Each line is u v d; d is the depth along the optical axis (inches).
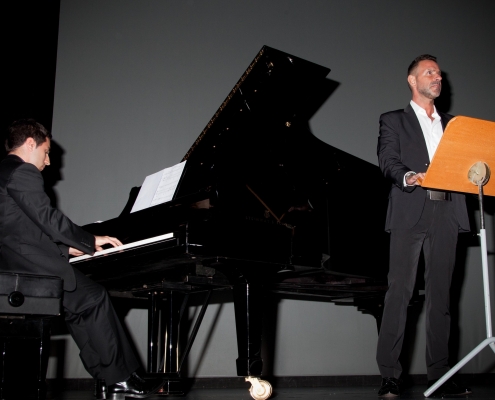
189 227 78.7
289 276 105.3
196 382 148.1
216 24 172.4
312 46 178.1
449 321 94.8
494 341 74.8
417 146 98.1
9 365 117.3
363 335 168.4
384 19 186.9
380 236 111.7
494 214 177.3
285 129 99.9
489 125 73.5
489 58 191.5
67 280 86.9
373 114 179.3
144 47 166.1
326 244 98.6
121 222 102.9
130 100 161.9
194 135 163.9
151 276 95.7
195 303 153.1
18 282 82.4
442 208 94.3
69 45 161.2
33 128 94.7
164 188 99.7
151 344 96.6
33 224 88.7
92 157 156.4
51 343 142.2
